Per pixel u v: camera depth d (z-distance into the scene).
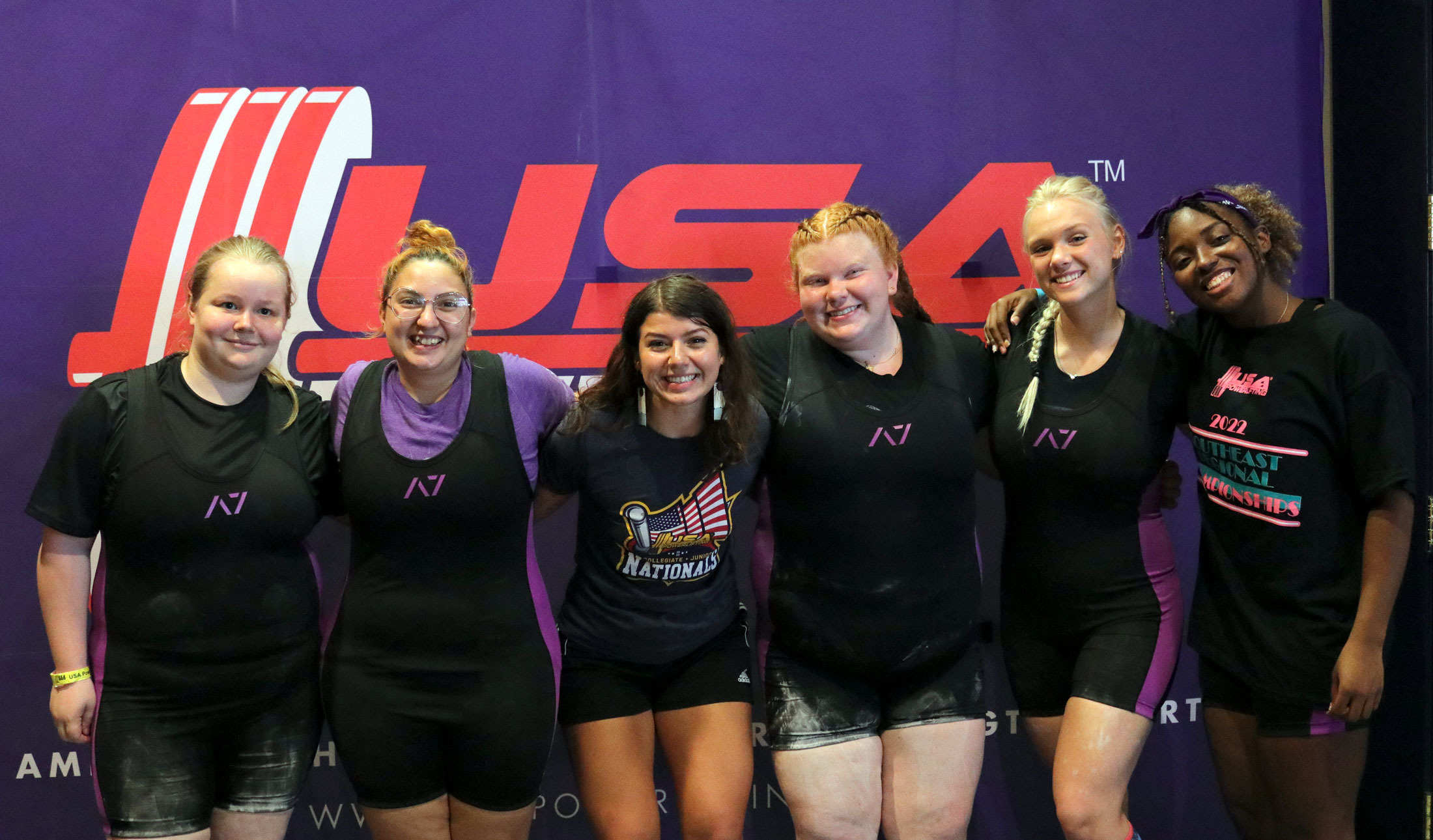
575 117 2.30
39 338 2.25
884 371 1.94
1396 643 2.32
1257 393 1.80
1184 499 2.45
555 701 1.88
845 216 1.89
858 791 1.91
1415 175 2.25
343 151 2.28
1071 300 1.85
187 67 2.26
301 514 1.82
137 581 1.76
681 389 1.75
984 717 1.99
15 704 2.27
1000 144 2.37
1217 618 1.94
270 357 1.79
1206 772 2.45
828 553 1.92
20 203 2.24
